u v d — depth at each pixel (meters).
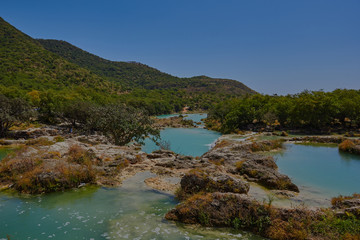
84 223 9.90
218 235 9.12
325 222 8.90
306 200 12.80
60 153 19.78
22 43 160.00
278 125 61.75
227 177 12.85
